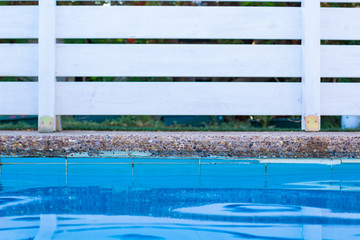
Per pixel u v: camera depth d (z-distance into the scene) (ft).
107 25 10.41
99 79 16.76
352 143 8.75
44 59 10.05
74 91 10.40
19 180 8.67
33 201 7.09
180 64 10.46
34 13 10.44
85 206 6.73
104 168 8.66
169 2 15.30
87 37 10.39
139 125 16.33
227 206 6.81
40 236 5.23
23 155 8.68
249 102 10.53
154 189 8.18
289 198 7.34
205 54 10.48
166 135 8.91
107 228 5.60
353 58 10.70
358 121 14.66
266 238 5.21
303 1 10.48
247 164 8.68
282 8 10.59
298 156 8.77
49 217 6.11
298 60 10.61
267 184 8.62
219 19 10.50
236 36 10.53
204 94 10.47
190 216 6.21
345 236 5.30
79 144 8.70
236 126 16.19
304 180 8.75
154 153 8.71
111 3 15.24
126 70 10.43
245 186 8.50
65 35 10.38
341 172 8.74
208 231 5.50
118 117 17.02
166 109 10.45
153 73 10.44
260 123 16.08
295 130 11.12
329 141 8.75
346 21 10.70
